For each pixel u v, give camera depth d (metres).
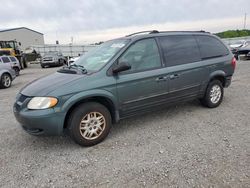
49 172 3.03
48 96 3.34
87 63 4.23
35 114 3.30
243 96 6.31
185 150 3.41
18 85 10.99
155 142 3.73
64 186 2.73
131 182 2.73
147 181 2.73
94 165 3.14
